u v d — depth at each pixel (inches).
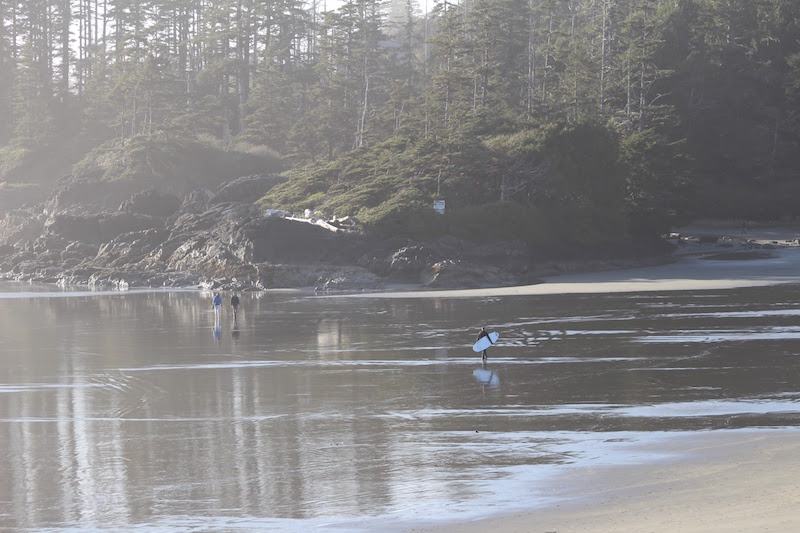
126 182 6151.6
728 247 5290.4
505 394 1349.7
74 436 1127.6
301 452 1023.0
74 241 4936.0
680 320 2255.2
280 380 1526.8
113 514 806.5
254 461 987.3
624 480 850.1
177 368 1685.5
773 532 653.3
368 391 1405.0
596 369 1560.0
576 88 6156.5
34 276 4411.9
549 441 1035.9
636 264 4544.8
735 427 1075.3
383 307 2837.1
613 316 2391.7
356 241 4001.0
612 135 5221.5
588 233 4569.4
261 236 3986.2
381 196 4490.7
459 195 4596.5
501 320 2365.9
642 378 1455.5
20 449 1060.5
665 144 5639.8
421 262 3774.6
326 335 2148.1
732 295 2950.3
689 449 964.0
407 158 4761.3
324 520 770.2
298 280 3818.9
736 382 1397.6
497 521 739.4
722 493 780.6
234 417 1230.3
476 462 951.0
